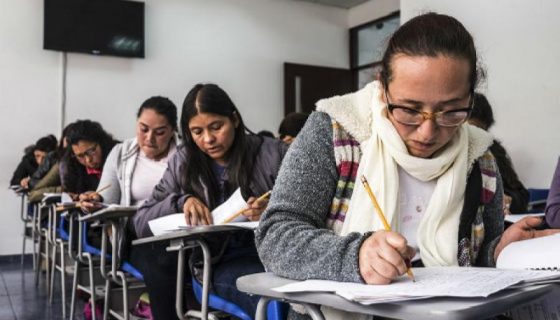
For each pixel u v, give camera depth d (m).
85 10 5.60
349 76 7.05
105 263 2.34
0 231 5.43
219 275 1.52
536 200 3.14
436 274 0.72
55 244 3.37
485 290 0.57
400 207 0.91
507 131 3.82
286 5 6.70
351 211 0.88
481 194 0.97
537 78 3.60
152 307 1.90
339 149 0.89
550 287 0.63
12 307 3.44
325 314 0.71
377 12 6.66
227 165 1.85
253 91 6.49
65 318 3.13
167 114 2.51
